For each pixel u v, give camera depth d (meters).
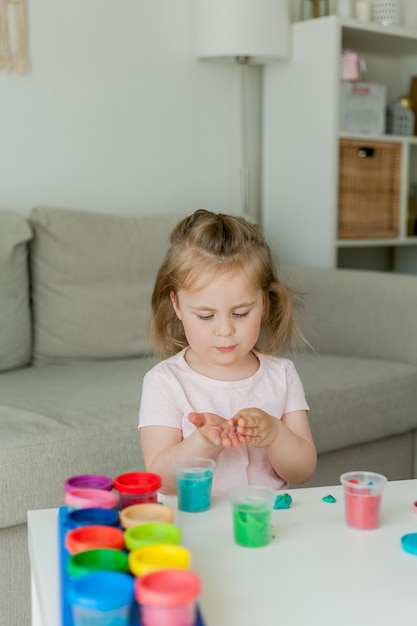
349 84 2.90
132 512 0.90
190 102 2.85
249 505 0.93
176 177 2.84
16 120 2.44
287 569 0.86
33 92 2.46
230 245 1.18
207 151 2.91
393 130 3.18
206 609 0.77
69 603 0.74
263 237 1.27
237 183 3.01
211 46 2.69
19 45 2.41
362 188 2.99
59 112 2.53
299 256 2.96
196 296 1.17
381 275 2.31
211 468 1.05
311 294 2.40
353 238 2.98
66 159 2.56
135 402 1.71
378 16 3.08
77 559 0.76
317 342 2.38
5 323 2.04
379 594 0.80
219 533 0.96
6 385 1.88
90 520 0.88
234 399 1.26
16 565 1.46
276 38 2.75
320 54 2.81
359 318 2.29
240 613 0.76
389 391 2.05
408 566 0.87
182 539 0.94
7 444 1.43
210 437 1.06
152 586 0.70
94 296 2.20
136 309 2.25
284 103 2.95
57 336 2.16
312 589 0.81
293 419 1.30
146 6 2.70
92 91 2.60
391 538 0.95
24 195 2.47
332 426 1.90
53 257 2.18
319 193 2.87
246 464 1.23
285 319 1.35
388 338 2.22
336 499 1.09
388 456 2.13
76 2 2.53
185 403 1.25
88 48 2.57
